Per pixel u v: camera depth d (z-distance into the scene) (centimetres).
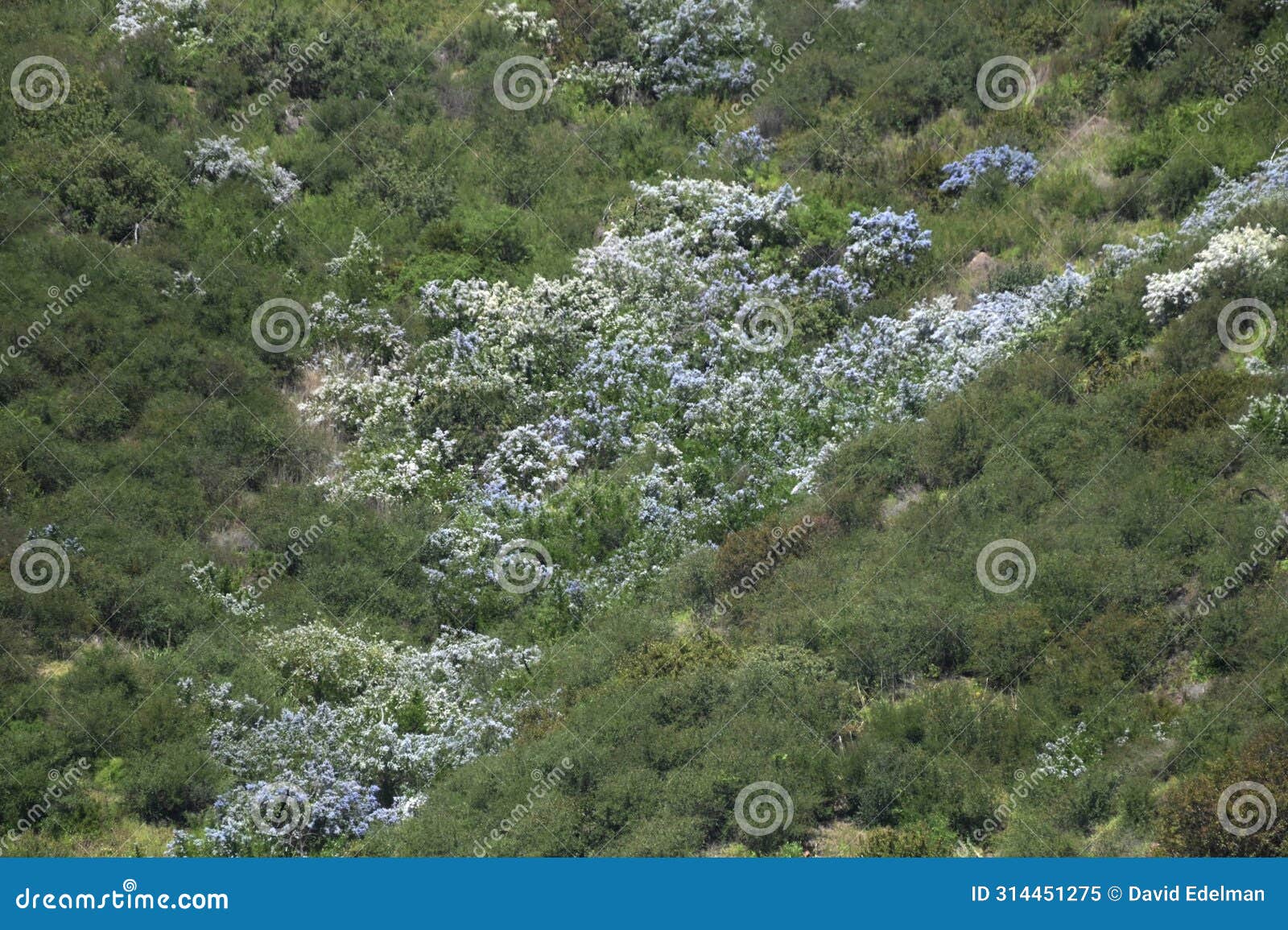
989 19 3059
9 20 2875
